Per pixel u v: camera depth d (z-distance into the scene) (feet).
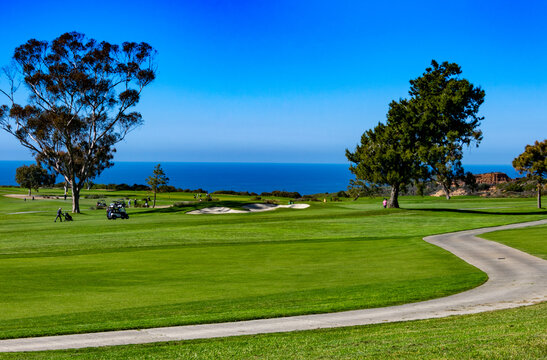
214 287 63.87
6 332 42.68
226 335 40.47
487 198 288.10
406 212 195.62
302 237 128.26
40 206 268.41
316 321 44.86
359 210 212.23
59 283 67.67
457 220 167.32
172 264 84.64
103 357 34.30
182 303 54.34
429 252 94.79
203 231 139.33
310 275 72.38
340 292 58.59
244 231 139.64
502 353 27.94
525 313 42.52
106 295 59.57
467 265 78.69
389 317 45.60
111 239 123.34
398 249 100.89
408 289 59.67
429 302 52.60
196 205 240.12
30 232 140.77
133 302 55.47
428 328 38.78
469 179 252.21
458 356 28.07
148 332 42.37
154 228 148.46
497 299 53.11
